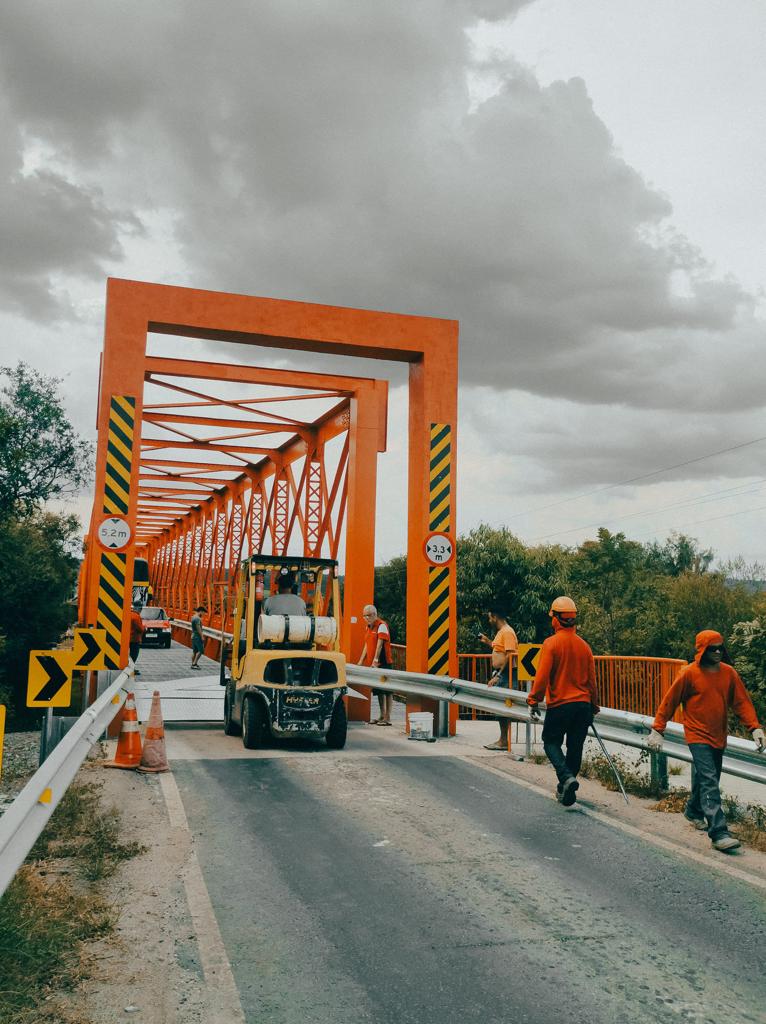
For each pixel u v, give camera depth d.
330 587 11.89
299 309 12.27
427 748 10.95
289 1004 3.79
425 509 12.55
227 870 5.68
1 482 29.88
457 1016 3.70
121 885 5.33
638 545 58.03
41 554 23.28
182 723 13.20
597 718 8.53
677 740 7.37
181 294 11.79
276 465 27.86
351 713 14.33
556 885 5.49
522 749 11.01
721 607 51.09
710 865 5.96
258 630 11.38
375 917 4.88
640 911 5.04
